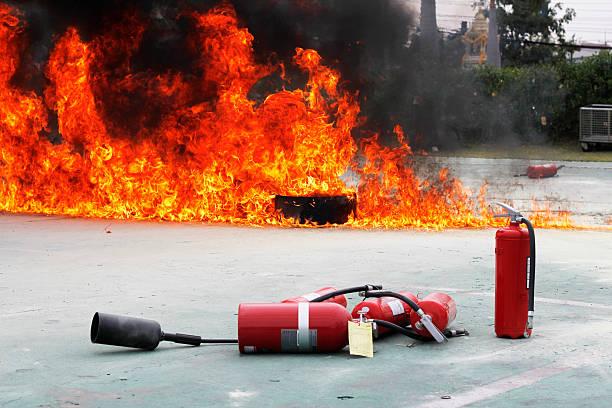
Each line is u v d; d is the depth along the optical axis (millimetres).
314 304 6227
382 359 6055
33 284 8914
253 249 11281
